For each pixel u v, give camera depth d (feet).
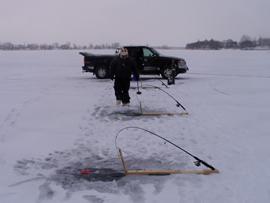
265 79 54.03
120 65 28.04
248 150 16.94
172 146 17.65
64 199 11.80
